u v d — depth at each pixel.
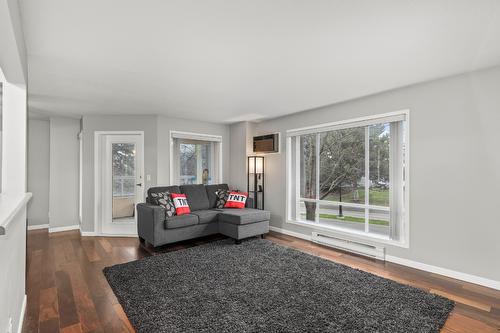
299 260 3.50
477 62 2.64
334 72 2.91
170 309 2.28
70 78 3.07
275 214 5.31
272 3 1.71
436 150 3.14
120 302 2.42
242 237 4.32
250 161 5.70
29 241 4.56
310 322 2.11
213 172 6.02
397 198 3.51
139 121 5.05
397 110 3.49
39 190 5.56
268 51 2.41
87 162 4.98
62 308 2.34
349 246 3.99
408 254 3.37
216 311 2.25
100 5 1.72
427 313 2.24
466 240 2.92
